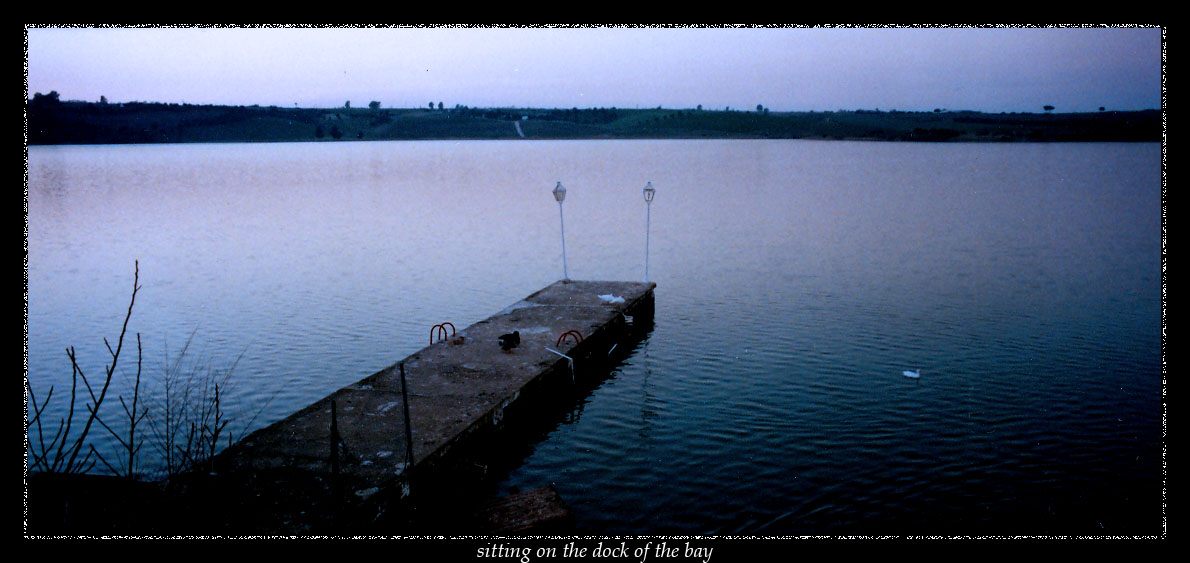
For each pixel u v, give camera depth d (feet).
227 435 34.19
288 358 46.88
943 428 34.99
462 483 26.32
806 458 32.19
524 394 34.06
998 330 51.06
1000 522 26.71
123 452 31.58
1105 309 56.54
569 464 32.17
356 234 101.24
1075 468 30.86
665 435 34.94
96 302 62.49
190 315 57.67
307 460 25.12
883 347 47.55
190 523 19.72
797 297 61.98
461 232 102.53
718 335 51.16
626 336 50.24
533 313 48.60
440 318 56.95
